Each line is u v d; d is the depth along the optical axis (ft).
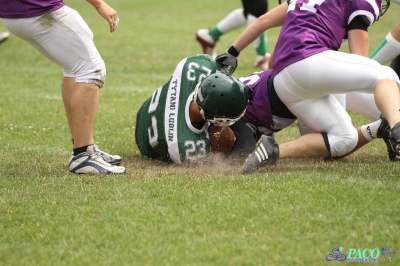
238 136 48.55
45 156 53.57
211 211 37.83
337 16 46.96
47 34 46.34
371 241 33.42
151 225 36.14
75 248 33.47
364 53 47.37
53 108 73.67
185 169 48.21
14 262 32.09
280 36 47.75
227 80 45.70
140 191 42.09
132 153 55.16
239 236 34.32
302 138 48.11
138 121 52.90
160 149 49.90
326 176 44.50
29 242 34.45
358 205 38.27
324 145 47.62
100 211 38.42
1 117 68.80
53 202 40.09
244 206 38.45
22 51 117.08
